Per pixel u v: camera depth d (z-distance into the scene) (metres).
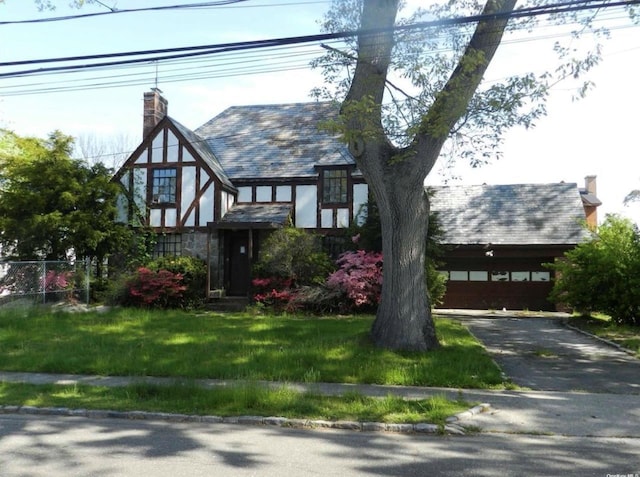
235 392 7.61
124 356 10.48
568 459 5.48
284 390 7.82
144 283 19.16
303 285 18.94
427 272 19.17
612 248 16.53
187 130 23.20
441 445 5.96
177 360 10.12
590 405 7.65
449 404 7.45
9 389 8.35
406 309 11.22
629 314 16.23
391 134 11.38
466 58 9.54
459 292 22.89
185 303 19.61
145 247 21.70
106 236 20.23
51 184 19.89
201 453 5.56
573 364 10.73
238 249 22.11
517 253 22.16
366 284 18.11
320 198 21.88
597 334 14.70
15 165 20.91
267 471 5.03
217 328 14.15
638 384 9.05
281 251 19.08
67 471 4.98
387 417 6.84
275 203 22.27
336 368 9.45
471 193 25.28
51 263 18.66
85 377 9.33
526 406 7.58
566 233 22.22
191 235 21.62
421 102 10.66
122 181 22.28
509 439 6.21
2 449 5.69
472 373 9.41
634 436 6.33
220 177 21.64
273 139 24.41
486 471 5.09
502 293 22.62
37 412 7.28
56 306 18.00
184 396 7.86
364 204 20.59
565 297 17.30
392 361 9.98
